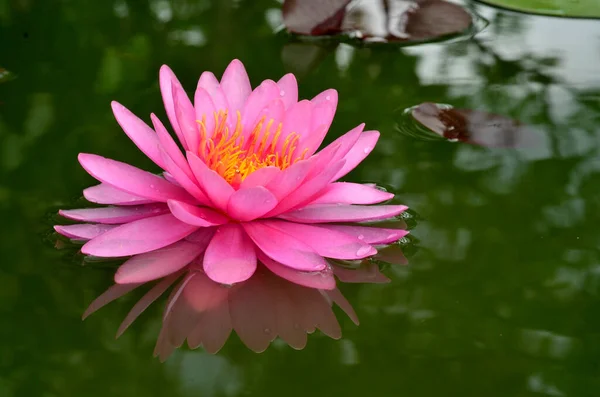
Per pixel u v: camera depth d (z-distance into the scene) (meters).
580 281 0.69
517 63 0.81
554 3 0.86
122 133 0.76
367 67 0.81
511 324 0.68
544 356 0.67
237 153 0.71
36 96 0.77
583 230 0.71
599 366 0.66
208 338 0.67
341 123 0.76
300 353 0.67
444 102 0.78
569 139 0.76
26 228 0.71
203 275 0.69
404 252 0.71
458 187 0.73
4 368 0.66
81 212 0.70
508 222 0.71
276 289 0.69
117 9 0.86
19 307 0.68
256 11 0.87
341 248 0.70
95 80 0.79
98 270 0.69
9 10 0.85
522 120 0.77
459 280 0.69
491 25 0.86
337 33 0.83
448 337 0.67
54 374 0.66
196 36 0.83
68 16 0.85
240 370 0.66
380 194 0.71
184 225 0.70
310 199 0.70
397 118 0.77
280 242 0.69
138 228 0.70
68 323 0.67
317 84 0.79
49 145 0.75
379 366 0.66
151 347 0.67
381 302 0.69
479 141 0.75
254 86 0.78
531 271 0.70
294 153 0.71
